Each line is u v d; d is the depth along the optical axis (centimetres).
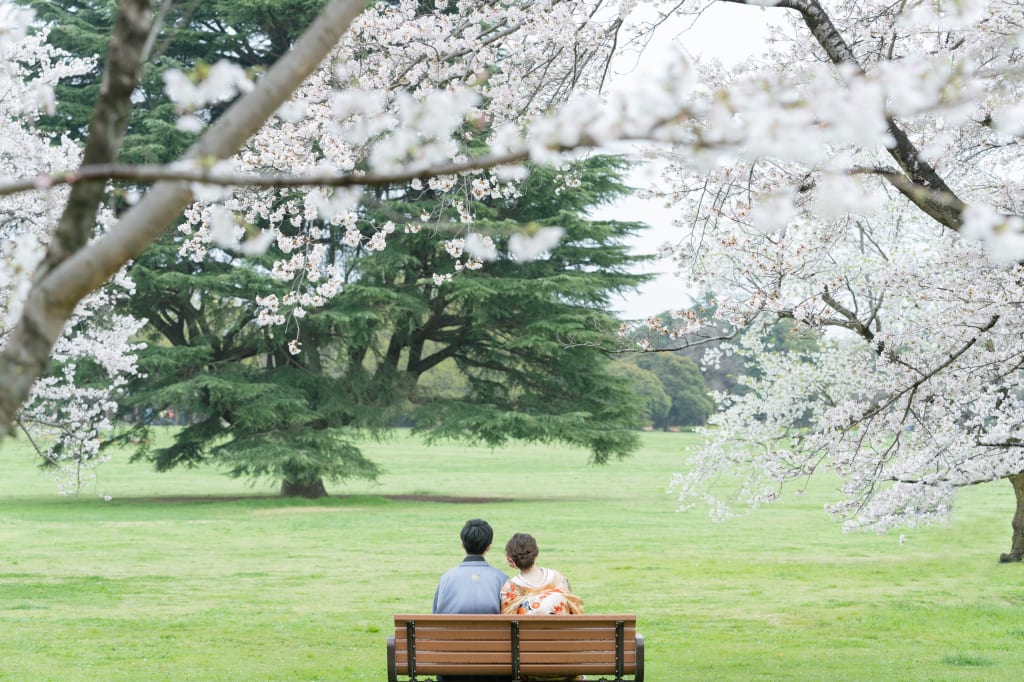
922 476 935
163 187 214
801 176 777
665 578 1476
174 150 2597
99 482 3878
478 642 584
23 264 271
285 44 2889
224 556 1747
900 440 942
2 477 3994
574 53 860
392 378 3141
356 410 3047
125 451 5281
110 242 210
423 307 2941
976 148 811
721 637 1023
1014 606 1195
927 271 880
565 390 3309
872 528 952
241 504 2881
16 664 851
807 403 1091
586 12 826
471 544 624
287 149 788
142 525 2289
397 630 590
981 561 1630
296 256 844
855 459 938
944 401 930
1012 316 814
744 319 902
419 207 2572
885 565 1612
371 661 890
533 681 600
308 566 1622
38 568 1566
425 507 2842
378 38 818
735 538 2047
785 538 2045
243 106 218
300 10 2764
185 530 2191
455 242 768
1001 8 661
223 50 2903
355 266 2853
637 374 9069
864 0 807
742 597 1301
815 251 930
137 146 2558
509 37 862
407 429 8400
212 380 2784
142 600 1255
